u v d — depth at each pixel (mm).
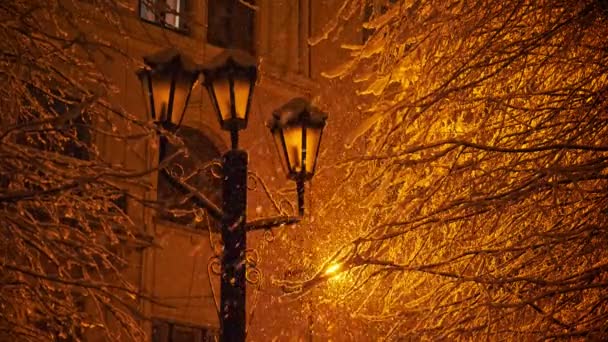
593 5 16156
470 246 16516
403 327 18422
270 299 21484
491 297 15102
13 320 13695
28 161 13422
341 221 20766
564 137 16016
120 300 13289
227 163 13266
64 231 14430
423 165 17141
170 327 20375
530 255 15961
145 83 13203
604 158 15047
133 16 17062
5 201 12547
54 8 14992
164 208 13430
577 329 15141
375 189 17984
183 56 13180
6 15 14547
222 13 22703
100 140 19109
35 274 12961
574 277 14789
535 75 16578
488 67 17078
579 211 15898
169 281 20375
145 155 20016
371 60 23812
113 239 14727
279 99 23188
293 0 23844
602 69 16062
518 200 15289
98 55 19625
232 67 13266
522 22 17156
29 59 14055
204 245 21016
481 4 17406
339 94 23531
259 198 22109
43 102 16594
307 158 13656
